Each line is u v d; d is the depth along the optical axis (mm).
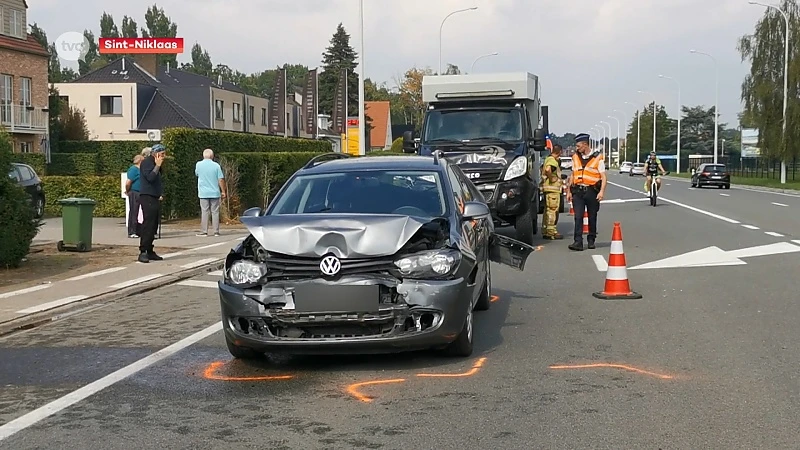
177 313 10297
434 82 17844
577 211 15984
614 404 6098
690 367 7121
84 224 16094
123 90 64188
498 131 17109
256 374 7133
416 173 8508
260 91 139750
